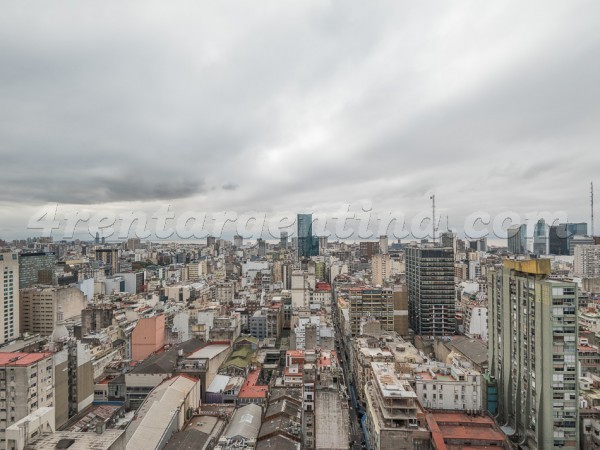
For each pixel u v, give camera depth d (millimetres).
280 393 192250
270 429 156625
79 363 186875
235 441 152375
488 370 179625
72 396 184250
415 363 196375
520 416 154125
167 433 157750
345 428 141875
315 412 143875
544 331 141500
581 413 148000
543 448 140375
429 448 135875
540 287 144125
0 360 156750
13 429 109188
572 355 138375
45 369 160250
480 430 141000
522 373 153875
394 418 139750
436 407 161125
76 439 112375
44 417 117000
